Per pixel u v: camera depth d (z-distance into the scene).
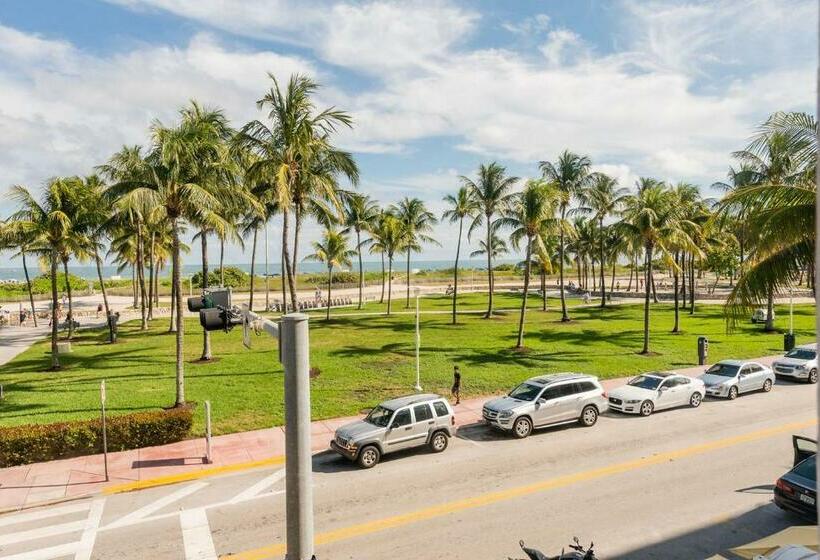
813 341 35.03
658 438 17.14
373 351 32.03
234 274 88.19
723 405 21.16
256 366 28.19
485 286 91.38
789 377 25.28
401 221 55.91
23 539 11.31
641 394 20.00
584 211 55.72
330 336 38.25
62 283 76.50
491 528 11.38
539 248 33.34
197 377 25.64
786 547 8.04
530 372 26.06
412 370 26.77
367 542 10.88
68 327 43.62
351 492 13.41
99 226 32.03
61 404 20.95
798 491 10.93
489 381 24.41
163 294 78.38
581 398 18.58
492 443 17.09
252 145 25.41
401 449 15.75
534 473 14.42
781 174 29.28
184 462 15.56
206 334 29.84
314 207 28.59
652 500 12.57
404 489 13.54
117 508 12.80
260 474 14.84
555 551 10.38
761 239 11.40
